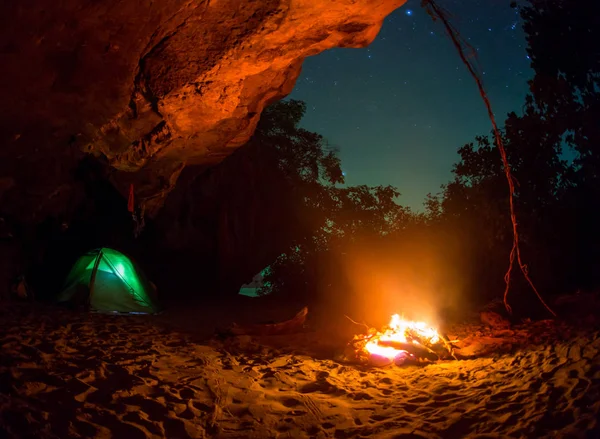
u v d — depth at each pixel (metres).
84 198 11.23
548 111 10.66
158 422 4.20
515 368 5.70
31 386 4.54
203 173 14.21
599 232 10.75
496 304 10.12
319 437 4.17
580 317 7.90
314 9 7.05
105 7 6.64
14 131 8.05
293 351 7.18
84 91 7.74
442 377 5.82
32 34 6.61
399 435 4.15
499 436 3.95
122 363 5.68
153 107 8.51
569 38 10.29
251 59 7.73
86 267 10.06
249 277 15.26
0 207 9.36
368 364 6.61
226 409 4.68
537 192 11.20
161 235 13.55
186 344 7.13
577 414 4.05
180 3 6.80
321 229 15.87
